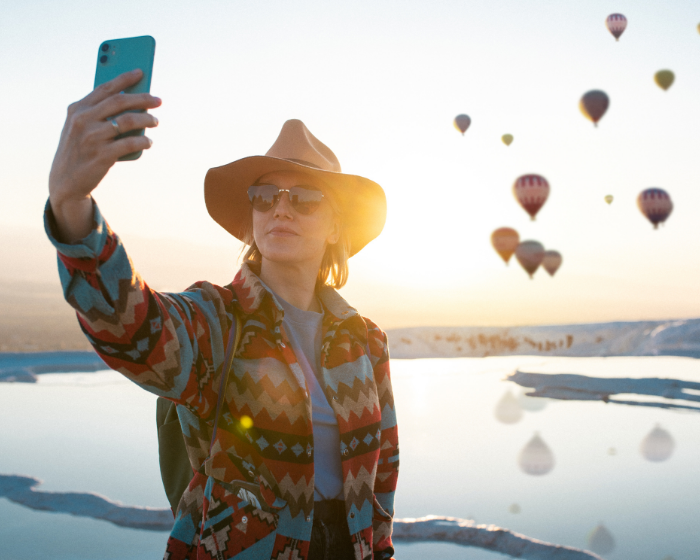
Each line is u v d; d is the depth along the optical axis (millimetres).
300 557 1199
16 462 7406
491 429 10078
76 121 799
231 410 1221
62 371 18609
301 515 1219
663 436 9492
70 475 6789
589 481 6742
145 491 6164
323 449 1361
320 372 1453
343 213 1706
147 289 1001
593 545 4754
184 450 1430
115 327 944
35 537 4812
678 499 6066
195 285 1293
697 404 13008
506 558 4441
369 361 1548
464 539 4766
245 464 1192
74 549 4562
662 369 21422
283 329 1334
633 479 6871
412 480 6812
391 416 1605
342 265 1795
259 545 1154
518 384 17234
